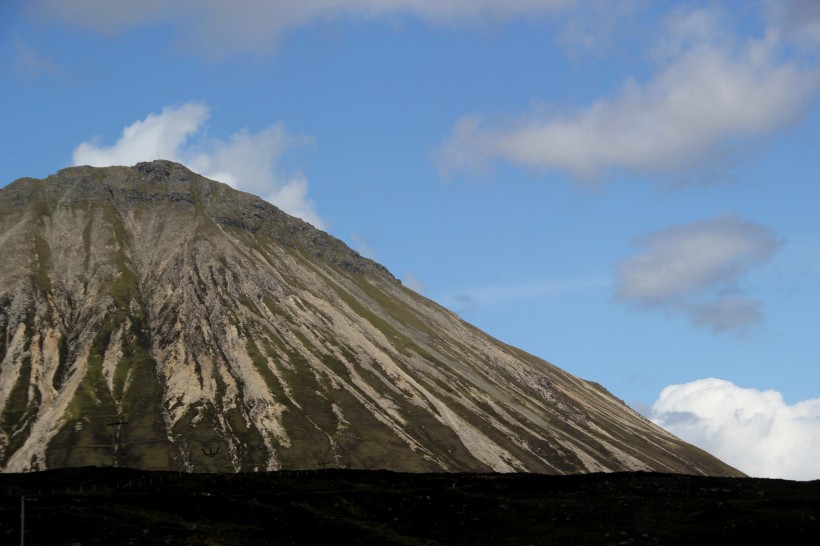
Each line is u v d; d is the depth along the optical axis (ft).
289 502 441.68
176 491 462.19
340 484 489.26
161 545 367.45
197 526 395.55
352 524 411.34
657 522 394.73
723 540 366.63
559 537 384.68
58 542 362.12
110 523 388.78
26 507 409.49
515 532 396.37
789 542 359.87
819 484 472.03
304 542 385.09
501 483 492.13
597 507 423.23
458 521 414.41
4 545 354.74
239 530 394.52
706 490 454.81
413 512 429.38
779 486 463.42
